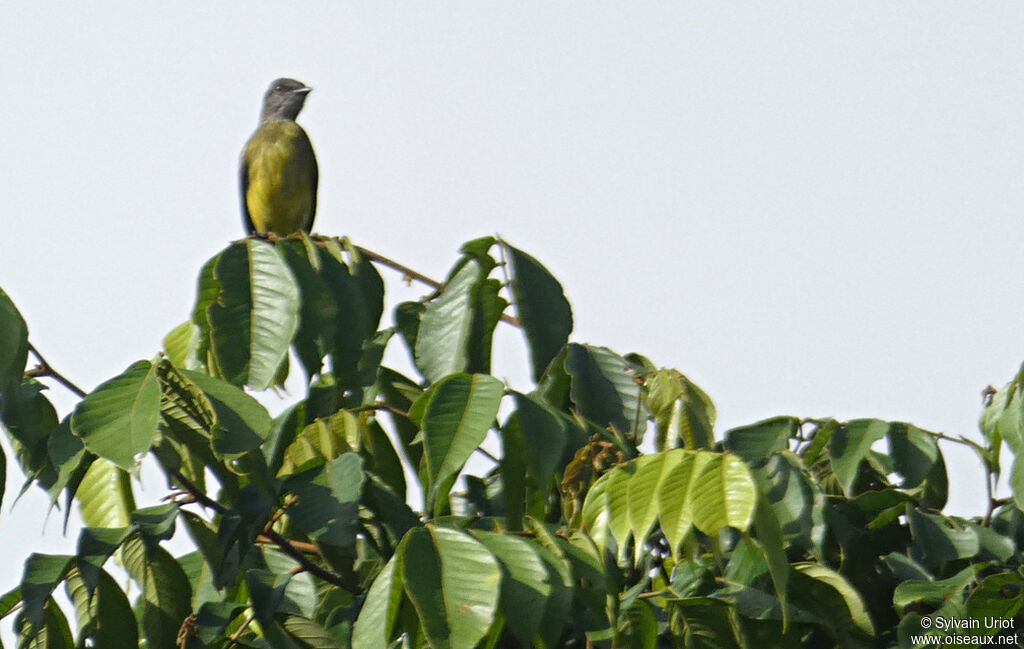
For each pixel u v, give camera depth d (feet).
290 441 22.57
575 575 16.06
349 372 21.52
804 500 21.91
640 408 23.26
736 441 23.80
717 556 15.58
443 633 13.83
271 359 19.24
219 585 19.94
